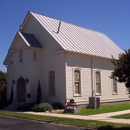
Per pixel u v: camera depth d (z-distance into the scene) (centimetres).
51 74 2538
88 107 2548
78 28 3173
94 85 2759
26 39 2597
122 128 1268
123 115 1833
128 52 1266
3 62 2891
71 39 2723
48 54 2566
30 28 2802
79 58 2592
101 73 2894
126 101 3294
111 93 3028
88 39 3072
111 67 3069
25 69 2583
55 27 2784
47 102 2517
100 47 3084
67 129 1307
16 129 1307
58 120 1594
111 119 1623
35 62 2583
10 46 2781
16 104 2562
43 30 2638
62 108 2353
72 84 2458
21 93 2705
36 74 2575
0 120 1672
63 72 2402
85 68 2658
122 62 1260
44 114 1961
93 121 1515
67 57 2441
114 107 2600
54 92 2491
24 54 2612
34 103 2412
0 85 3644
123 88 3259
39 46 2614
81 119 1620
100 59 2891
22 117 1791
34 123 1530
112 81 3073
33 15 2745
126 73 1242
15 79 2709
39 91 2448
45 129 1308
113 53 3173
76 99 2489
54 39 2500
